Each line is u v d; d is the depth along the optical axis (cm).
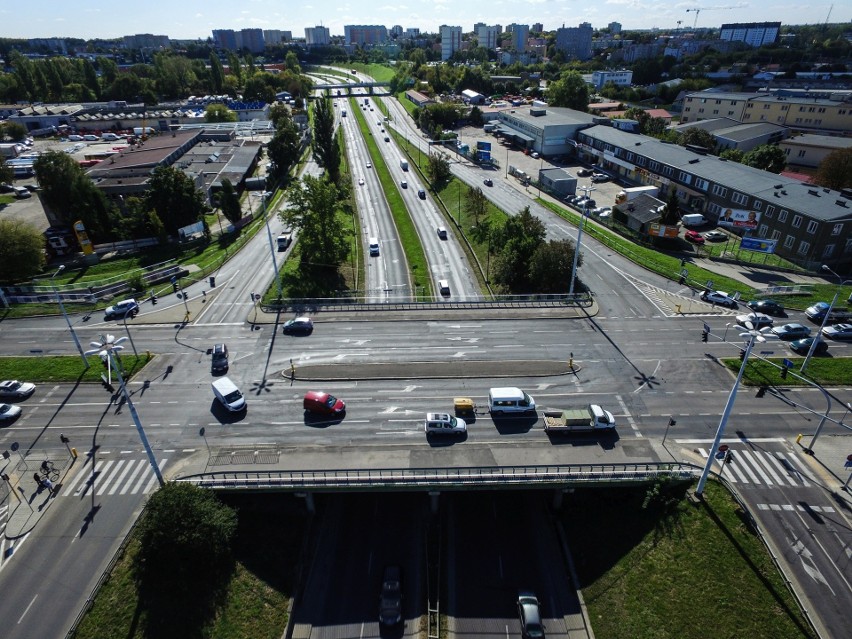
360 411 6006
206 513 4612
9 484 5256
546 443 5494
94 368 6825
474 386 6397
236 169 15575
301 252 9838
